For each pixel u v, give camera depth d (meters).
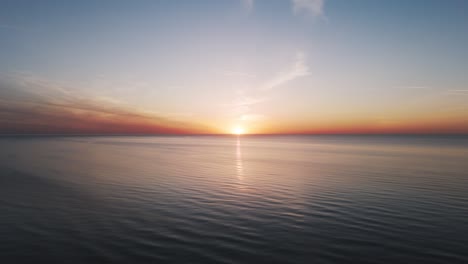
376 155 48.09
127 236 10.46
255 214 13.32
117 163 35.16
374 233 10.80
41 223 11.86
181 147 80.56
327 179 23.05
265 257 8.77
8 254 8.86
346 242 9.94
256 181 22.22
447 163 34.47
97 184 20.80
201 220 12.41
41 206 14.55
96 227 11.41
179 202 15.56
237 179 23.19
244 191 18.47
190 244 9.75
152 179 23.11
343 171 27.80
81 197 16.64
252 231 11.05
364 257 8.76
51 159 38.72
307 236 10.51
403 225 11.69
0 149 57.56
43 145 76.44
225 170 28.80
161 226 11.59
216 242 9.95
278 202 15.59
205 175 25.39
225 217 12.85
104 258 8.65
